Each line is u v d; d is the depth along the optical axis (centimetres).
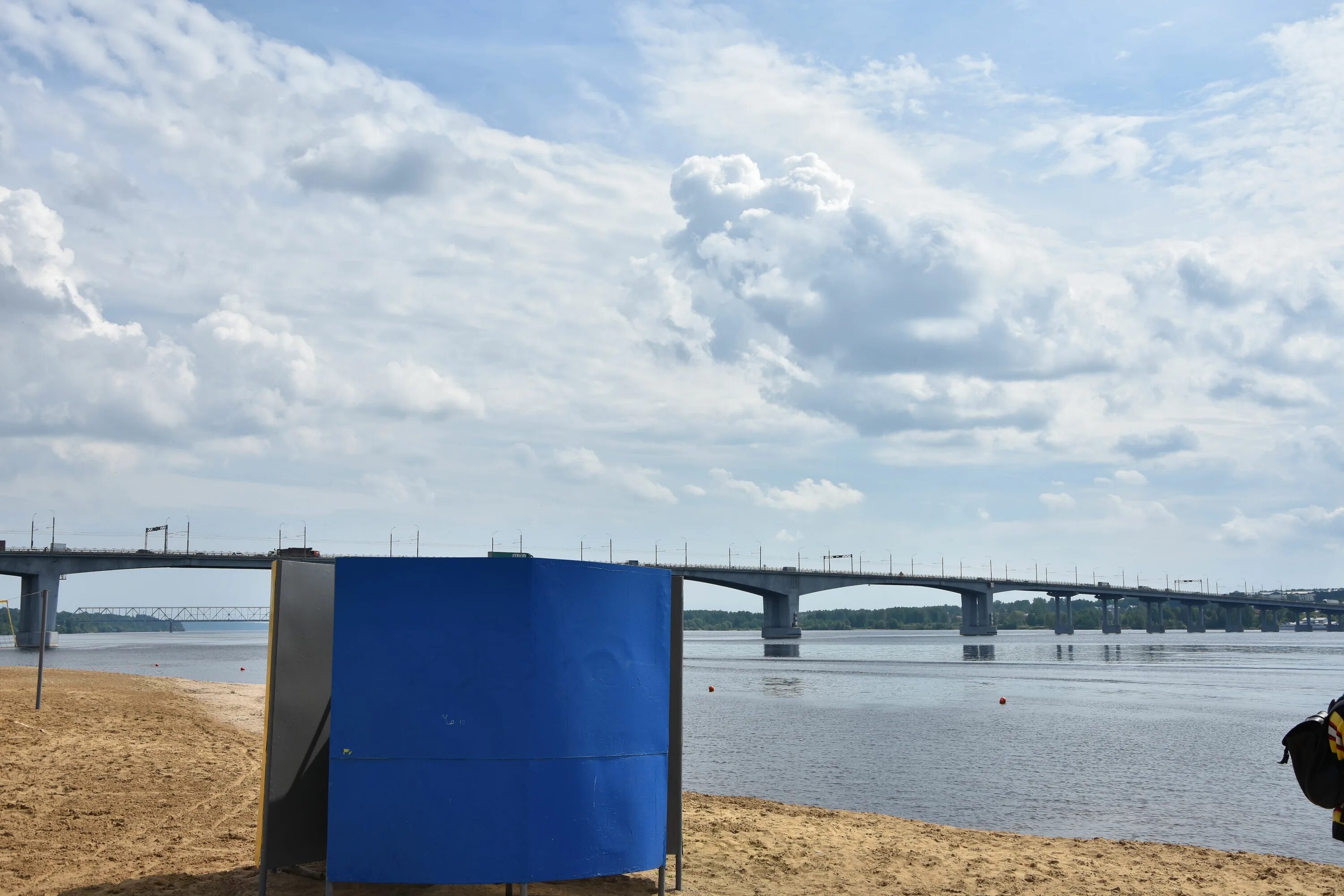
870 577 19650
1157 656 11594
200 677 6134
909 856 1249
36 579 12506
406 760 900
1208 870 1241
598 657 955
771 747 3198
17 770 1659
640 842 973
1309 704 4950
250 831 1276
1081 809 2183
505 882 895
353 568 915
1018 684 6456
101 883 1007
